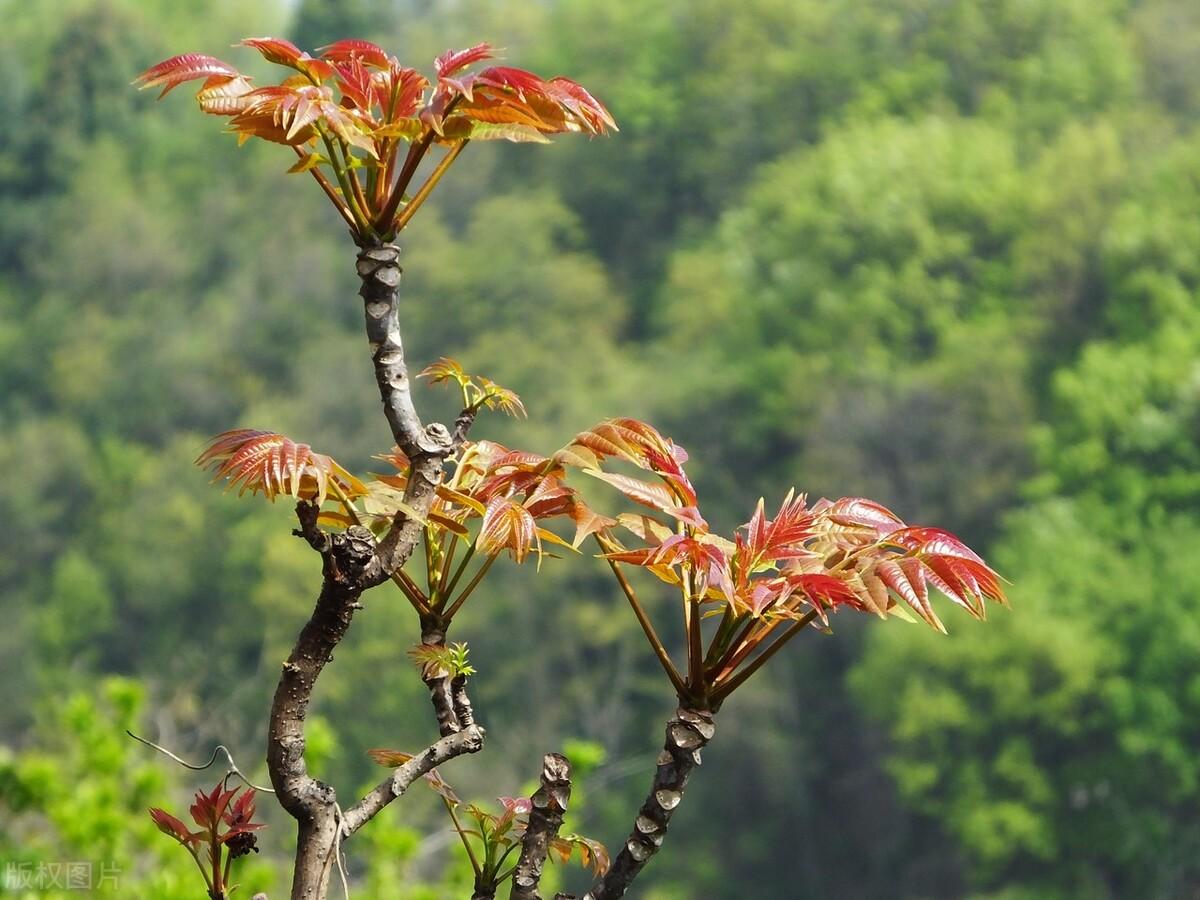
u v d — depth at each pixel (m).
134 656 33.25
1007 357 33.53
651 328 41.81
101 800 5.16
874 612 1.83
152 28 50.97
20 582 36.59
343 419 37.00
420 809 16.75
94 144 48.09
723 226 41.00
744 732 29.75
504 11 51.66
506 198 42.47
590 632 30.27
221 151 48.75
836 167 38.53
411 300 39.44
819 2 46.47
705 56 46.25
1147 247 33.59
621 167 44.59
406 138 1.85
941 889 28.20
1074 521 29.59
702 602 1.98
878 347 35.12
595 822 29.48
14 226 46.03
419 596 2.06
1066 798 26.98
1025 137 41.81
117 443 38.56
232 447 1.80
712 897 28.94
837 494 32.75
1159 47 43.41
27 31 54.75
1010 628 26.81
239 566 33.25
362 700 27.59
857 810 29.27
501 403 2.18
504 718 29.83
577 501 2.00
